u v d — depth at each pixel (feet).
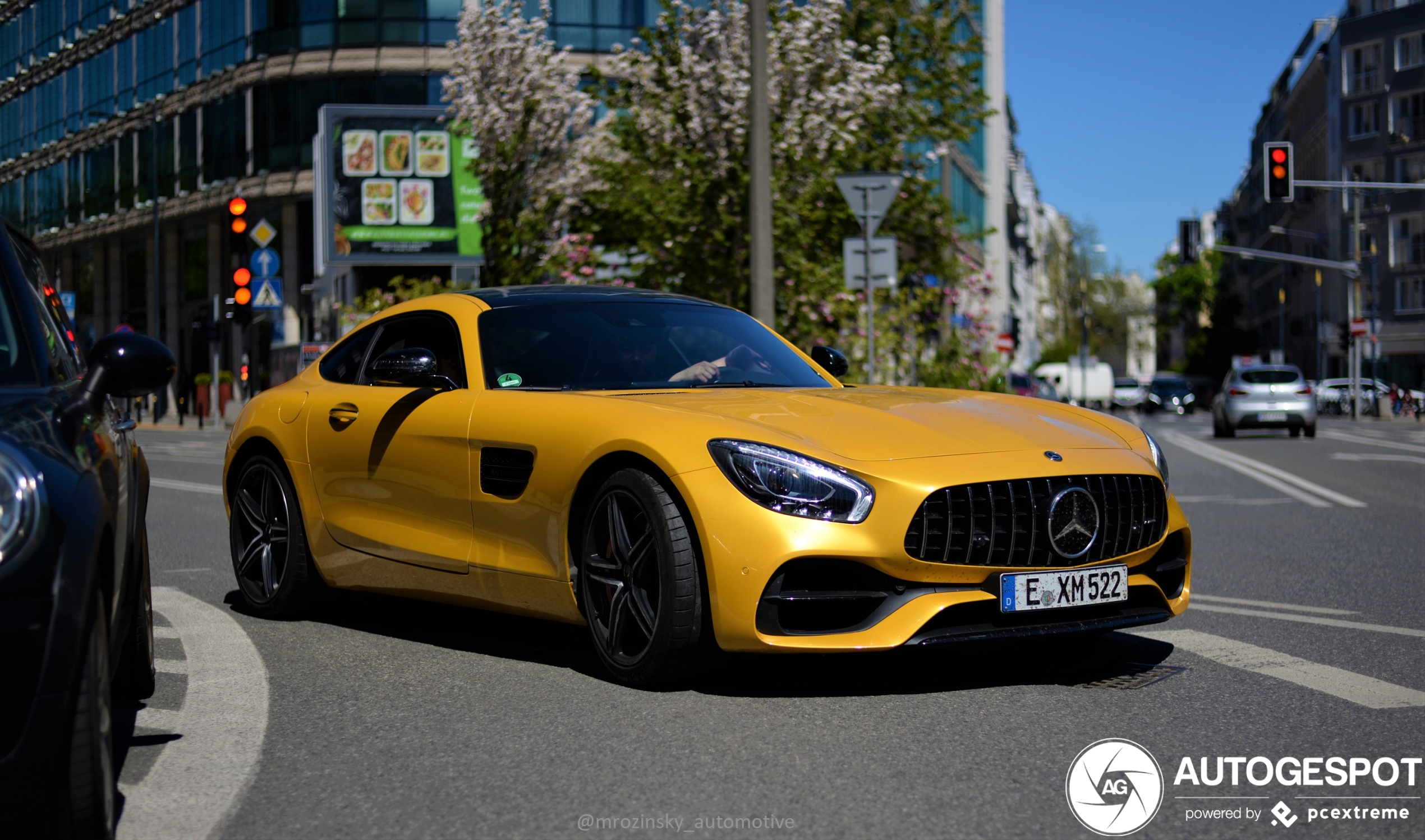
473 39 86.48
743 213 59.06
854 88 64.54
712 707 14.20
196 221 152.35
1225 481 49.96
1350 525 33.78
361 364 19.97
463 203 110.73
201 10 145.48
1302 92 270.05
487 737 13.15
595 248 72.90
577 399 16.20
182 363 157.99
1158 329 406.00
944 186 166.91
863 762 12.16
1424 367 222.28
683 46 64.13
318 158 113.60
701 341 18.93
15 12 190.39
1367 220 229.86
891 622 14.05
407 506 17.88
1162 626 18.95
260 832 10.53
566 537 15.62
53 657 8.76
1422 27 222.89
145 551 14.75
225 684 15.70
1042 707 14.12
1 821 8.80
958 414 15.87
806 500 13.96
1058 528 14.66
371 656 17.19
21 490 8.88
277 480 20.07
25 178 189.67
